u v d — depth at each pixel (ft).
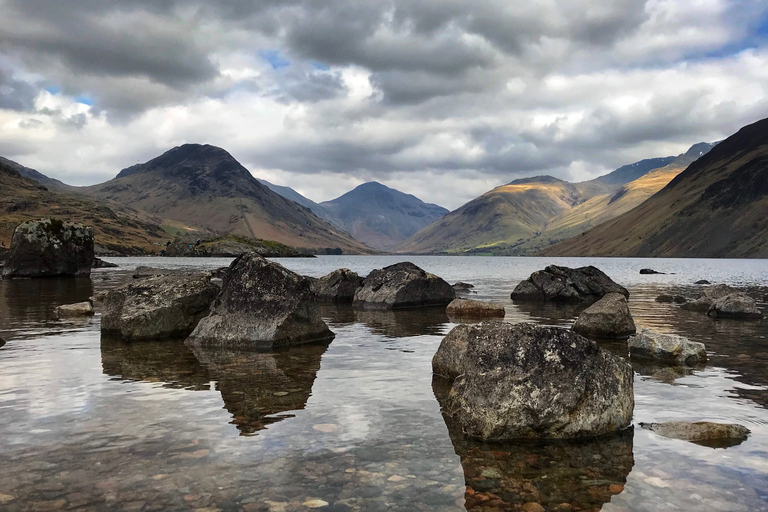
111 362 50.34
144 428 30.48
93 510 20.52
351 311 102.94
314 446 27.94
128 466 24.86
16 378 43.19
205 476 23.84
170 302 66.64
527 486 23.66
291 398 37.68
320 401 36.94
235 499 21.62
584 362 32.96
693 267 462.60
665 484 23.95
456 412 33.88
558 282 129.90
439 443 29.07
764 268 428.15
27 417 32.42
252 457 26.18
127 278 205.46
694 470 25.55
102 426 30.76
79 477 23.59
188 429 30.40
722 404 37.14
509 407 30.17
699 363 51.72
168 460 25.66
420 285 112.37
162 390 39.58
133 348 58.39
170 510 20.59
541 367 32.22
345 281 123.03
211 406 35.27
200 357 53.42
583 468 25.85
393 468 25.31
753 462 26.50
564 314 97.50
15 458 25.75
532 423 30.14
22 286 156.46
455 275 291.38
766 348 60.13
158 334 65.16
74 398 37.04
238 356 54.39
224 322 62.23
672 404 37.17
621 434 31.19
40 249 201.26
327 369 47.93
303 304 64.49
